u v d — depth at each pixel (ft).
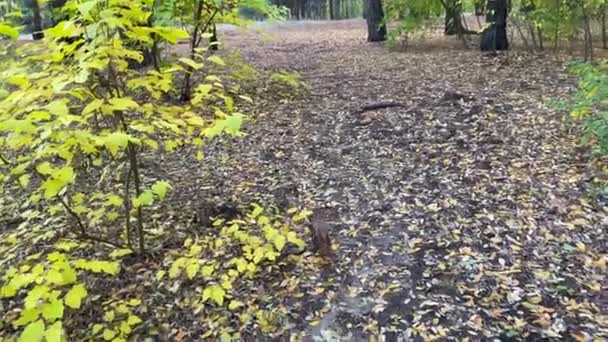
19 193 12.14
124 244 10.21
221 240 9.06
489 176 12.78
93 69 7.23
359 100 20.38
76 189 11.33
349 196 12.44
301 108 19.80
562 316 8.02
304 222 11.28
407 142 15.49
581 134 14.51
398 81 23.35
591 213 10.72
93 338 8.17
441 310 8.39
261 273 9.56
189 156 15.30
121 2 6.98
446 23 38.68
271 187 13.14
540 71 22.63
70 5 7.16
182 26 18.81
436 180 12.85
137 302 8.68
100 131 8.02
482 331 7.86
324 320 8.42
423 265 9.58
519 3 30.09
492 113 17.17
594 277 8.87
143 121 8.43
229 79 23.58
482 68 24.54
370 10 39.83
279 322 8.44
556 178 12.30
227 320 8.53
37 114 6.43
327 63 30.04
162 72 8.52
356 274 9.46
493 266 9.39
